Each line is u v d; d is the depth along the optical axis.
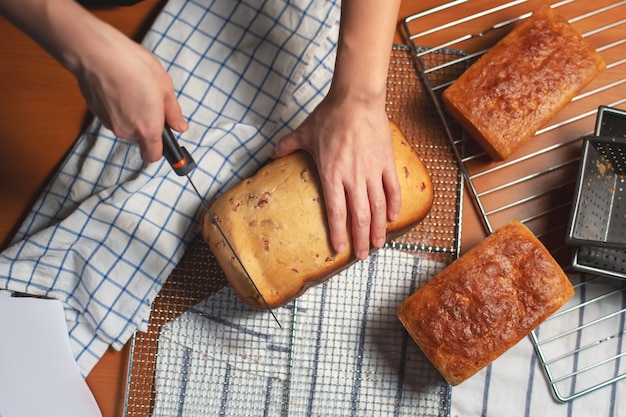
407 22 1.15
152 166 1.08
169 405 1.08
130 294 1.08
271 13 1.14
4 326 1.05
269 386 1.09
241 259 0.96
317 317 1.11
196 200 1.10
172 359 1.09
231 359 1.10
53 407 1.06
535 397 1.09
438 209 1.12
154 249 1.09
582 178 1.01
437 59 1.15
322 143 0.93
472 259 1.02
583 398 1.08
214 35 1.14
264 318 1.10
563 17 1.13
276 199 0.96
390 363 1.10
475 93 1.06
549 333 1.10
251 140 1.13
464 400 1.09
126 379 1.09
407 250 1.12
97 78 0.72
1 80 1.13
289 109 1.13
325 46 1.14
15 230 1.12
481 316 1.00
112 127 0.77
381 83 0.89
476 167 1.13
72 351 1.08
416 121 1.14
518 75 1.06
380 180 0.93
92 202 1.08
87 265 1.08
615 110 1.05
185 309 1.11
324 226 0.95
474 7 1.14
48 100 1.13
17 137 1.13
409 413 1.09
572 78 1.06
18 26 0.73
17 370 1.06
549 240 1.11
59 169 1.11
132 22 1.15
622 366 1.09
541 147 1.13
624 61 1.14
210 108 1.13
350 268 1.11
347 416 1.09
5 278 1.07
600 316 1.10
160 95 0.75
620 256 1.07
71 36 0.70
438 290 1.01
